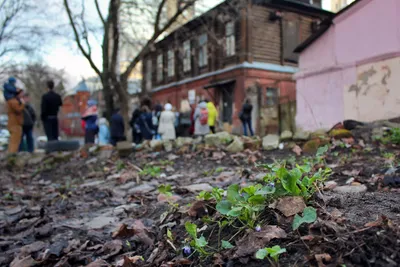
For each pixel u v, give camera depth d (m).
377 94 6.61
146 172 5.10
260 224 1.66
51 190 4.86
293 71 17.31
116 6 12.16
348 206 1.85
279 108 12.41
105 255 2.19
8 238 2.82
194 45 18.97
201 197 2.29
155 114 10.57
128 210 3.21
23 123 8.59
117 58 14.59
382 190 2.44
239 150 5.98
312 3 17.98
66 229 2.87
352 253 1.29
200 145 6.71
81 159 7.51
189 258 1.69
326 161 4.34
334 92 7.59
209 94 18.55
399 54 6.19
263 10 16.62
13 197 4.65
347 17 7.15
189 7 12.26
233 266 1.45
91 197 4.12
